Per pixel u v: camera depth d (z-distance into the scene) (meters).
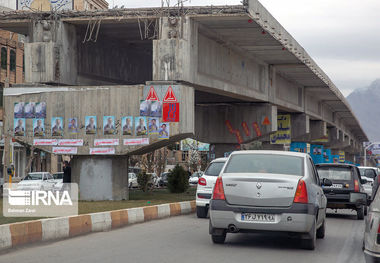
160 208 19.78
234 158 12.31
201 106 41.16
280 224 11.36
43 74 26.06
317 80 46.72
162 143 25.59
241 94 33.78
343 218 21.66
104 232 14.87
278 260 10.48
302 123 51.47
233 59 32.78
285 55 35.62
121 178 25.64
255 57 36.00
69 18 26.38
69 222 13.69
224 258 10.48
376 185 10.38
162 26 25.19
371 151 154.75
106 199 25.36
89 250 11.36
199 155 88.94
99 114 25.06
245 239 13.45
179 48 24.89
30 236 12.09
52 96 25.61
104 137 24.97
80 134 25.23
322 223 14.22
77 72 27.84
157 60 25.08
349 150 123.75
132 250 11.38
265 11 27.61
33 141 25.78
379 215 8.12
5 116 26.08
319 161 73.88
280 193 11.41
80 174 25.66
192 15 25.31
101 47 30.70
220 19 25.78
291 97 46.56
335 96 56.84
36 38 26.41
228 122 40.47
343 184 21.06
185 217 20.45
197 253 11.04
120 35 31.20
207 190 19.94
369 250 8.16
